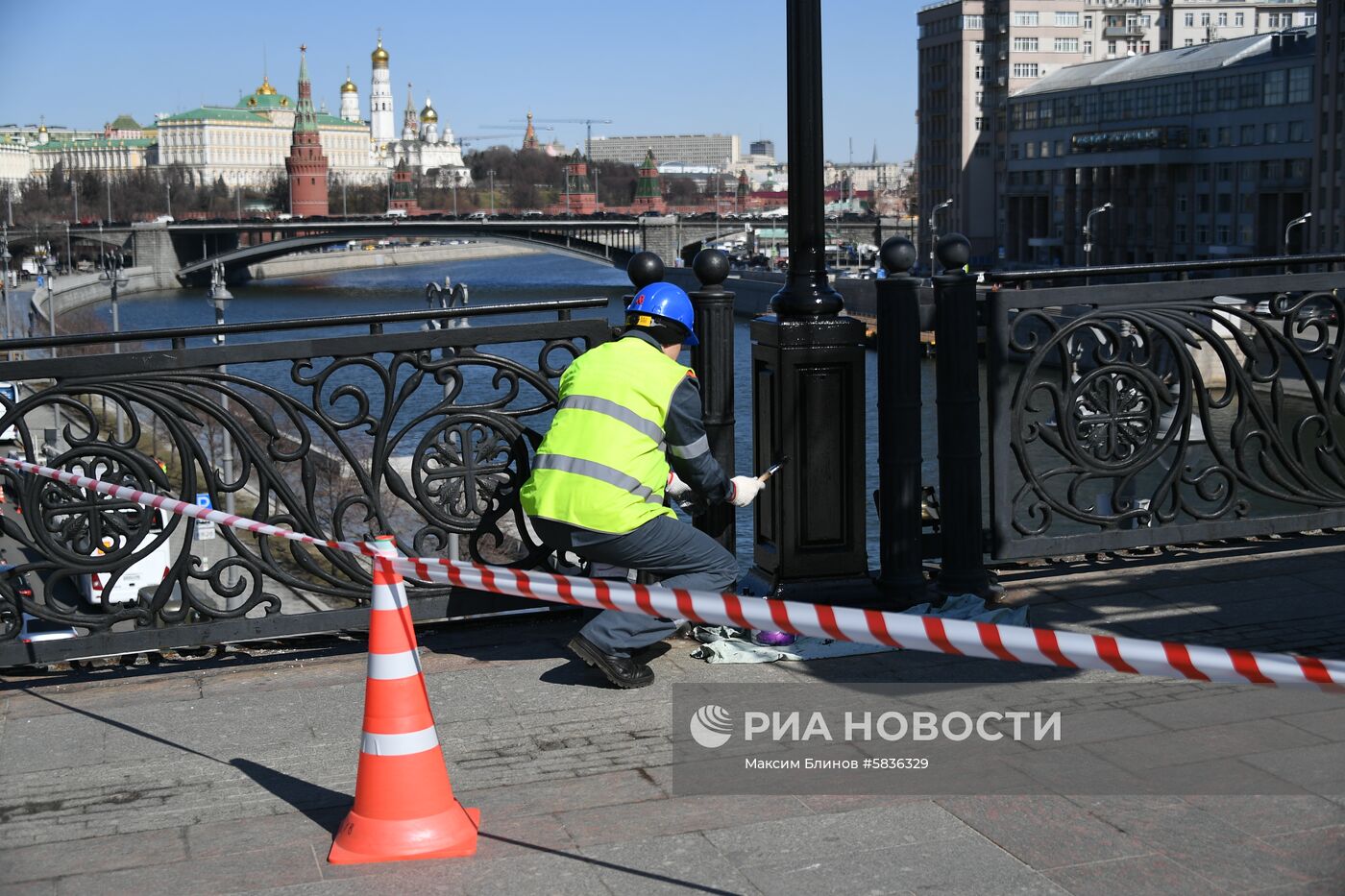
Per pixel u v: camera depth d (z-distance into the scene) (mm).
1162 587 5762
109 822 3727
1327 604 5449
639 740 4207
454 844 3455
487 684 4797
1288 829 3430
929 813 3586
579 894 3219
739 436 32688
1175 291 5852
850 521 5457
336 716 4523
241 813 3766
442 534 5332
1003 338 5617
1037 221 120312
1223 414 33531
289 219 137000
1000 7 124438
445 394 5277
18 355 49406
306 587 5207
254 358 5074
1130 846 3365
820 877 3262
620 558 4715
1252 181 92062
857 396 5398
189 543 5090
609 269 175875
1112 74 109000
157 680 4992
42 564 4969
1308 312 6031
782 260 121250
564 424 4758
